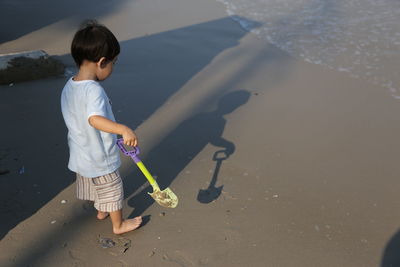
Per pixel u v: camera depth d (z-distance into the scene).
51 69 4.73
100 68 2.28
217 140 3.68
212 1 7.32
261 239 2.66
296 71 4.93
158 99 4.34
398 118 3.98
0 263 2.48
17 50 5.53
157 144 3.62
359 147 3.58
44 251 2.57
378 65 5.03
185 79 4.77
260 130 3.82
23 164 3.30
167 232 2.71
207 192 3.06
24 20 6.56
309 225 2.78
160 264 2.48
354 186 3.13
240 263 2.49
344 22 6.30
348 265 2.49
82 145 2.37
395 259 2.54
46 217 2.81
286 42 5.72
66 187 3.08
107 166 2.43
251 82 4.70
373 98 4.34
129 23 6.41
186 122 3.94
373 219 2.84
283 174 3.25
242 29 6.17
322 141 3.65
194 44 5.68
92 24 2.28
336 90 4.50
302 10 6.84
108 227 2.75
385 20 6.29
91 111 2.15
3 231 2.69
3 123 3.83
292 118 4.00
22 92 4.39
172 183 3.15
